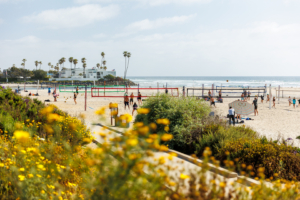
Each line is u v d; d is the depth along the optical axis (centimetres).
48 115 211
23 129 597
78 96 3747
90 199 214
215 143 768
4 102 1077
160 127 901
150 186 181
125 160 167
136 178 172
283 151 648
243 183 245
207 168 213
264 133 1266
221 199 213
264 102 3166
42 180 259
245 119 1769
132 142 162
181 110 893
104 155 175
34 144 367
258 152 633
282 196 270
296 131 1320
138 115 1013
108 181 177
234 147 692
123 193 173
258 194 238
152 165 185
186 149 861
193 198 203
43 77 11762
